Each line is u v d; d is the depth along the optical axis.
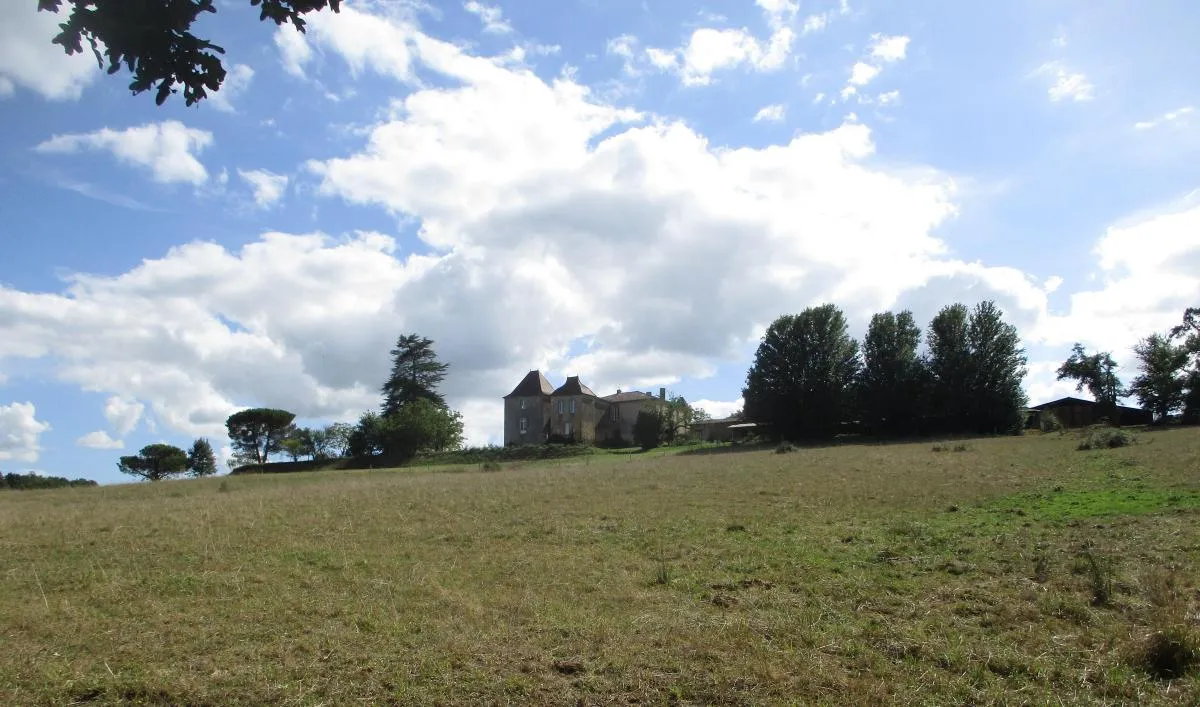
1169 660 6.37
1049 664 6.53
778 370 69.69
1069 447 33.88
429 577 10.56
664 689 6.17
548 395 102.25
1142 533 11.42
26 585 10.65
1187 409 67.62
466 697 6.08
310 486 31.34
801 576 10.18
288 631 8.00
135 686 6.41
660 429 77.69
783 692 6.04
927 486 19.95
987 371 64.88
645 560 11.70
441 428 80.81
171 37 5.05
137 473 89.69
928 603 8.55
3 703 6.12
